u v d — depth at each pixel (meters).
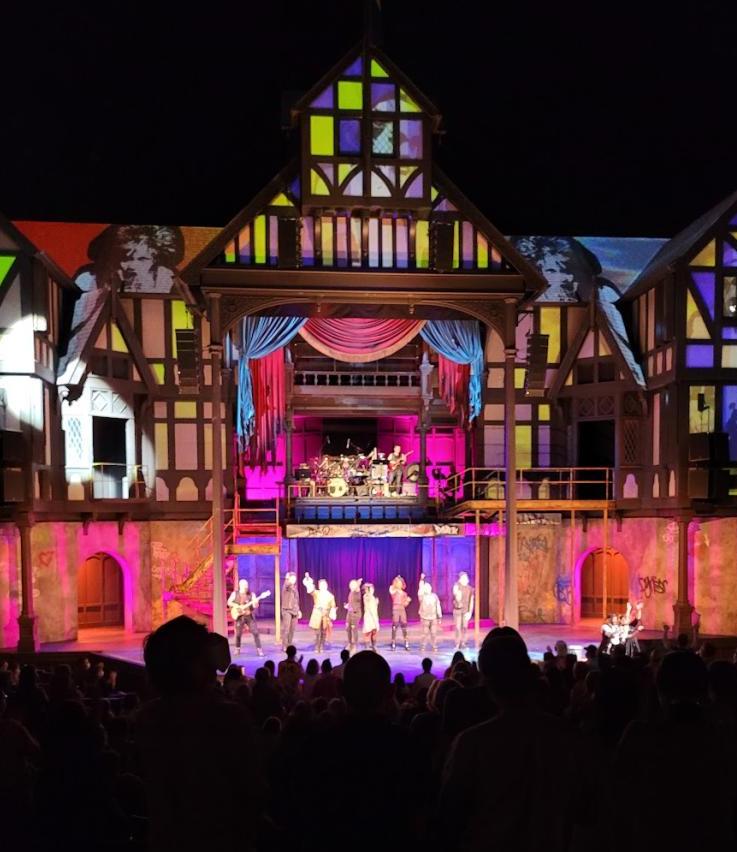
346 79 17.00
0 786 4.79
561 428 23.45
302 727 5.25
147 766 3.36
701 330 20.12
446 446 27.83
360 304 17.98
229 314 16.95
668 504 20.31
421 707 7.30
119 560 21.73
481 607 23.77
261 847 4.71
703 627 20.09
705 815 3.54
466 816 3.38
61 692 7.97
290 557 23.67
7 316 19.02
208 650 3.51
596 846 4.23
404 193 16.97
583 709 6.35
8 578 18.89
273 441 24.45
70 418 20.70
